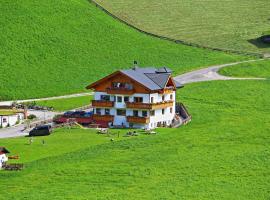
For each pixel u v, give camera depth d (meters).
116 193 195.25
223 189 199.50
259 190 199.25
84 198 190.75
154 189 198.75
